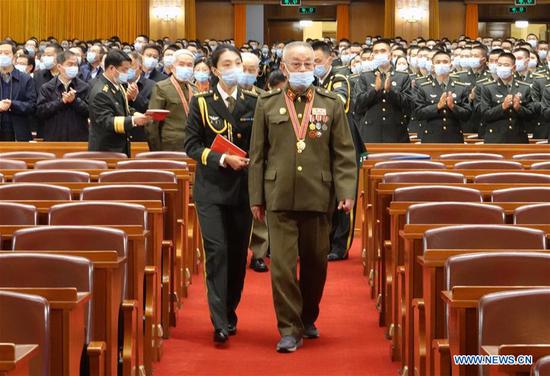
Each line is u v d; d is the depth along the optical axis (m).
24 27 22.67
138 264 4.65
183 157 7.65
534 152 9.19
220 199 5.45
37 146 9.30
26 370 2.97
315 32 30.47
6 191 5.89
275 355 5.38
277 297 5.39
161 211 5.32
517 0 25.84
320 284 5.55
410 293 4.72
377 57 9.93
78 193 6.18
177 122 8.12
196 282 7.38
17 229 4.84
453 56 14.70
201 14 26.97
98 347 3.88
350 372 5.08
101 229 4.45
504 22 28.06
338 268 7.86
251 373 5.04
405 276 4.86
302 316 5.68
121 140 8.06
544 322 3.32
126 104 8.18
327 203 5.32
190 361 5.28
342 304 6.66
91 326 4.07
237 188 5.48
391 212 5.32
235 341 5.68
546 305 3.33
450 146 9.21
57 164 7.13
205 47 18.80
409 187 5.67
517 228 4.46
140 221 5.02
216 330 5.47
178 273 6.49
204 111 5.50
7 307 3.38
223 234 5.46
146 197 5.70
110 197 5.70
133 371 4.48
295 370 5.10
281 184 5.23
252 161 5.34
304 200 5.23
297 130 5.24
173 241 6.08
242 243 5.65
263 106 5.32
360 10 27.12
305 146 5.24
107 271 4.07
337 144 5.30
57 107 9.96
